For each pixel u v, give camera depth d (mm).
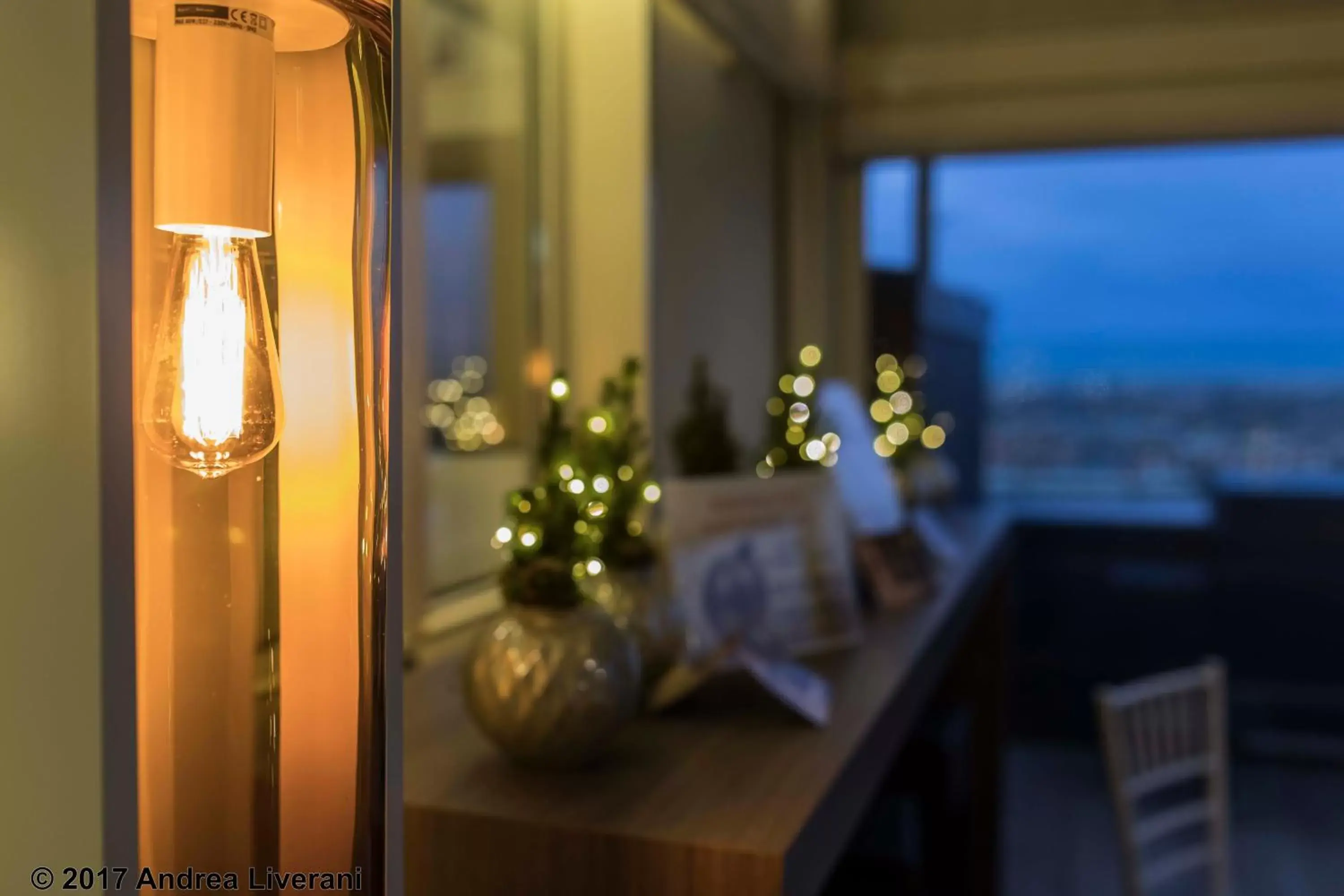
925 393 3840
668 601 1282
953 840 2314
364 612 651
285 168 637
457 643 1522
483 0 1861
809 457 1859
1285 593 4254
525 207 1976
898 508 2006
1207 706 2273
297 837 662
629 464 1340
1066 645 4477
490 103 1912
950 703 2758
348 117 633
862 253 3293
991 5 3082
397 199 651
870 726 1188
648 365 1991
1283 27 2871
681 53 2270
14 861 510
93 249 490
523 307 1967
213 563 637
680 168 2262
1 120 503
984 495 4516
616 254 1999
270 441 619
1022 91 3039
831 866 1028
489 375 1934
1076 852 3414
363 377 643
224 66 592
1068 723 4465
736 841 894
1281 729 4262
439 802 973
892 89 3109
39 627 505
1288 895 3125
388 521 650
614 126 1987
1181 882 3201
